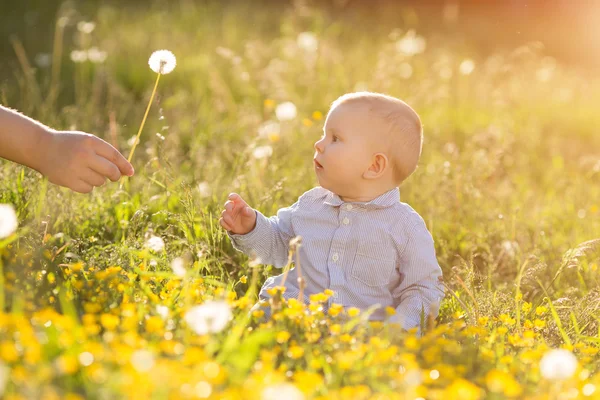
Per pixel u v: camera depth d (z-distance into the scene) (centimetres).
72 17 1112
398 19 1611
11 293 271
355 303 326
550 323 332
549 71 1124
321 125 636
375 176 326
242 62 923
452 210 496
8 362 213
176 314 272
